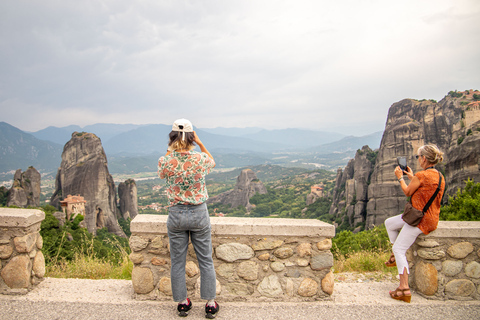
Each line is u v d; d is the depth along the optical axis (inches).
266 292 149.1
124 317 130.6
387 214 2300.7
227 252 148.9
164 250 146.8
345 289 166.9
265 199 6033.5
